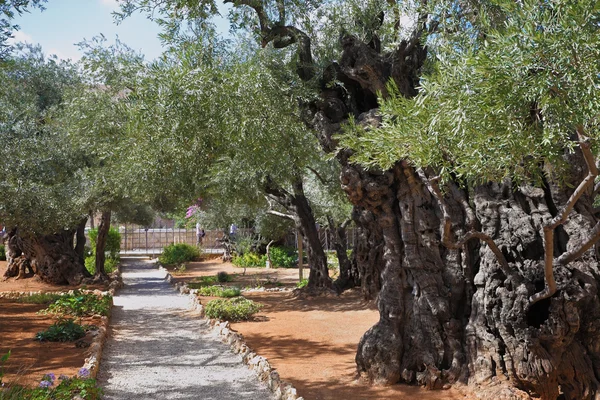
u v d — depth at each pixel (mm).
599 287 5953
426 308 6613
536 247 6133
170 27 8008
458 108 3629
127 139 9945
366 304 12789
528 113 3730
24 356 8117
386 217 7008
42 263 18984
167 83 7340
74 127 12531
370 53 7438
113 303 14781
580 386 5730
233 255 29328
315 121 7898
